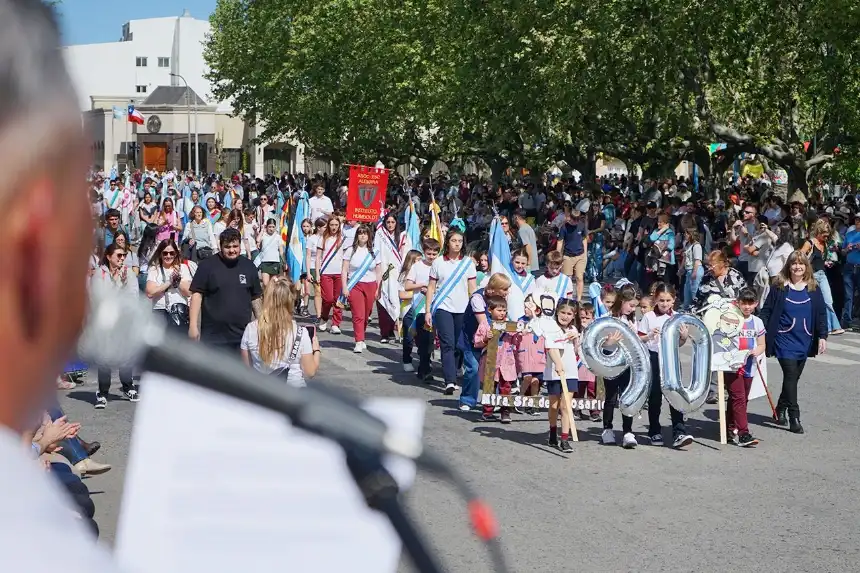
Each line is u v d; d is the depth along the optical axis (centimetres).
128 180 3478
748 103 2958
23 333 53
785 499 851
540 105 3419
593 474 927
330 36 4947
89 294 57
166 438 85
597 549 717
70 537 50
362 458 69
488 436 1074
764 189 4062
